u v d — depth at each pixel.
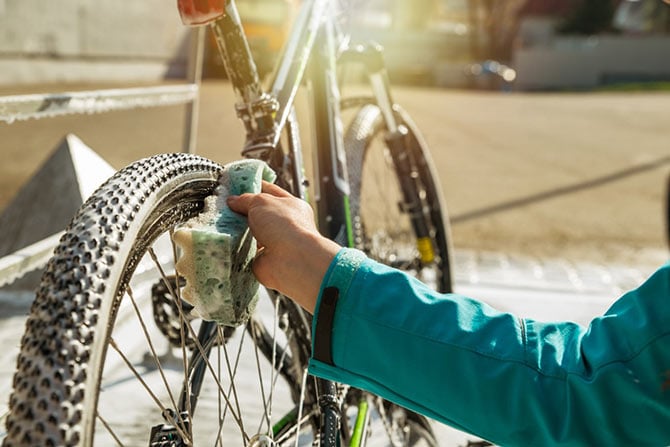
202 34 2.82
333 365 0.91
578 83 33.22
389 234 2.31
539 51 33.06
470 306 0.91
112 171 3.15
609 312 0.88
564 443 0.82
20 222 2.90
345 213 1.63
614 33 38.88
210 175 1.05
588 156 7.96
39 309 0.70
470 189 5.90
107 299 0.72
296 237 0.94
